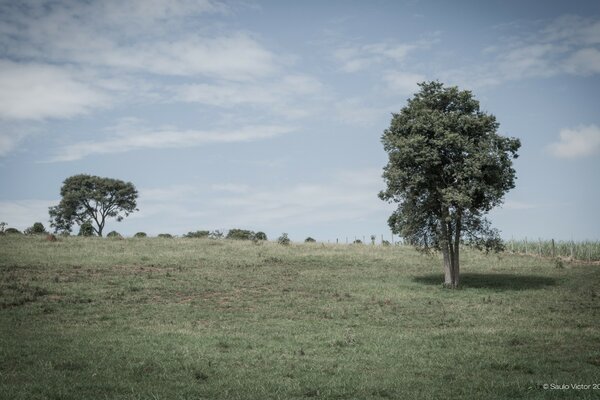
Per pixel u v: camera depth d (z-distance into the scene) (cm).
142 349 2152
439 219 4247
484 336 2534
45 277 3944
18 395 1466
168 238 6888
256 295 3728
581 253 6241
